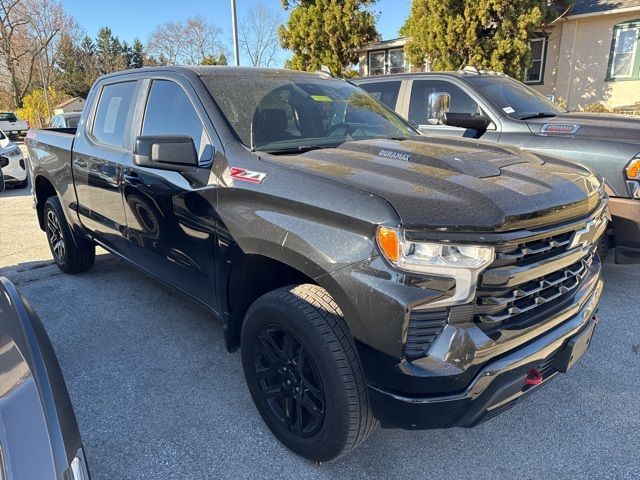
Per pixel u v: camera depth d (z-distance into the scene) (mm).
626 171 4219
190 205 2791
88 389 3078
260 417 2789
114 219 3701
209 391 3043
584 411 2842
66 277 4977
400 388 1956
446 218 1885
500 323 2049
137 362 3383
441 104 4207
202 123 2873
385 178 2176
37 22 46031
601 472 2385
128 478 2363
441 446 2574
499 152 2672
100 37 69688
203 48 47438
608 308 4156
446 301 1900
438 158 2416
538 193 2135
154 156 2564
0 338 1578
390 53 21281
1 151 10297
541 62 17766
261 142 2766
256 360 2545
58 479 1298
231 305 2748
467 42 14586
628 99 16547
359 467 2422
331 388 2113
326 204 2096
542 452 2523
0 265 5406
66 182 4332
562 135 4691
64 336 3754
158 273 3424
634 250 4254
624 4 15891
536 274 2074
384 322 1907
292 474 2379
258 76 3328
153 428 2713
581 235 2260
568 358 2354
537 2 14383
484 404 2021
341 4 18703
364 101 3648
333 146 2908
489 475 2375
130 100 3594
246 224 2404
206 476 2371
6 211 8414
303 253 2125
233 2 13359
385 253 1903
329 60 18750
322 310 2135
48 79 49719
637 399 2939
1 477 1215
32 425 1354
